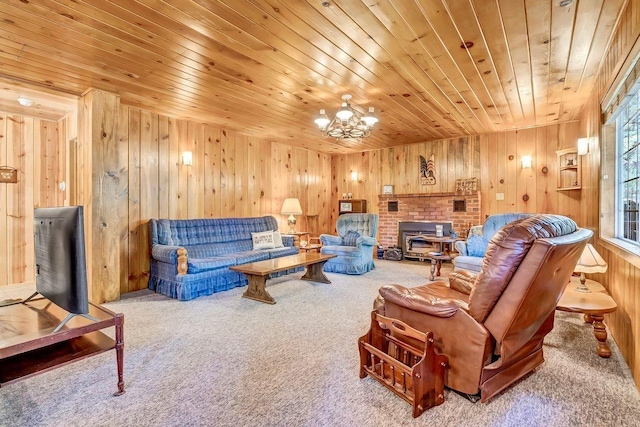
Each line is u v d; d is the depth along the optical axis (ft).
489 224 14.64
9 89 11.23
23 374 4.99
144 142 13.69
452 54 8.66
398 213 21.11
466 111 13.80
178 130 14.98
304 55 8.73
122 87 11.07
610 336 8.49
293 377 6.46
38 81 10.53
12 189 14.29
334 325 9.27
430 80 10.40
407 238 20.59
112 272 11.75
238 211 17.83
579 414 5.33
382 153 22.21
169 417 5.24
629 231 8.32
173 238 13.89
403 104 12.84
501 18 7.02
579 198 15.30
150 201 13.91
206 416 5.26
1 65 9.33
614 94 8.16
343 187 24.13
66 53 8.61
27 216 14.65
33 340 4.97
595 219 10.85
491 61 9.07
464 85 10.82
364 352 6.40
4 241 14.11
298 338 8.36
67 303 5.41
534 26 7.34
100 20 7.06
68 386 6.14
